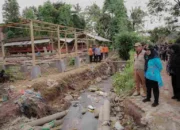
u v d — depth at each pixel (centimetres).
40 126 768
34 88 1012
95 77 1706
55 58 1546
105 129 684
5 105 822
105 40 3319
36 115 834
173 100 664
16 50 2828
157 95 607
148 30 3825
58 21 4875
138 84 741
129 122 674
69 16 4906
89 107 982
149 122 527
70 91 1238
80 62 1964
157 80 586
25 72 1353
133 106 672
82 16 5147
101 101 1091
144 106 623
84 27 5044
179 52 609
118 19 4012
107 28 4200
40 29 1396
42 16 5000
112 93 1208
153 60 588
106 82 1630
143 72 692
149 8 2856
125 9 4178
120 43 2412
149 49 595
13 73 1298
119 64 2156
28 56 1969
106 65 2062
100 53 2100
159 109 587
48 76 1287
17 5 5491
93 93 1277
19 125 719
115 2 4056
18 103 822
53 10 4922
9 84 1077
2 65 1378
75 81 1387
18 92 925
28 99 852
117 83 1283
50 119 823
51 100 1029
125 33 2420
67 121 848
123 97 968
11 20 5025
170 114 548
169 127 494
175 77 645
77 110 970
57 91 1108
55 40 2614
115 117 805
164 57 1752
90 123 795
